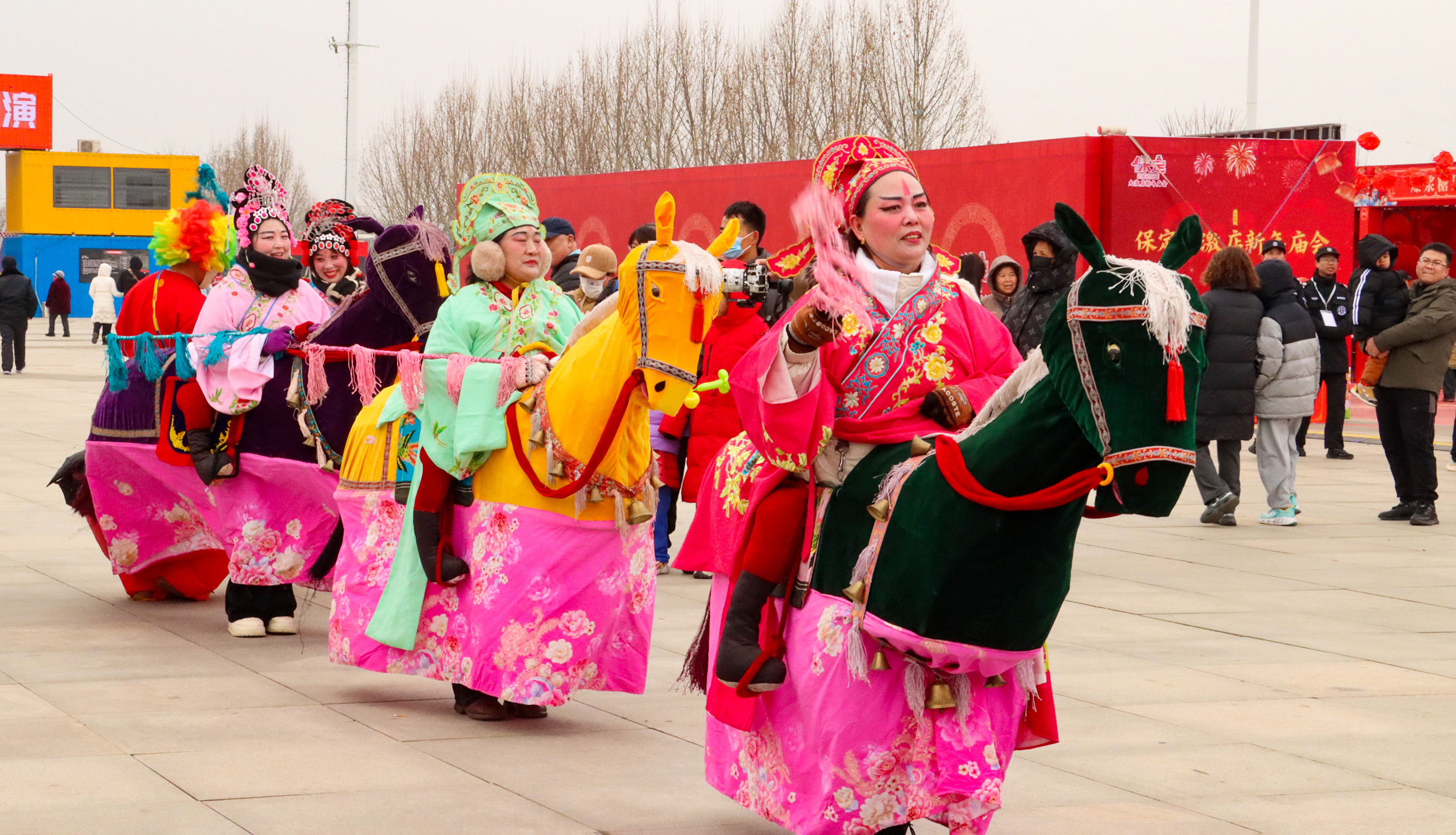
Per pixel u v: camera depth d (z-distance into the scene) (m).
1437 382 11.09
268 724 5.46
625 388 4.91
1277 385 10.94
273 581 6.86
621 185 22.05
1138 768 5.11
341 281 7.54
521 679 5.30
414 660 5.65
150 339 7.04
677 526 10.95
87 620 7.28
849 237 3.88
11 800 4.47
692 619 7.57
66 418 17.75
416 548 5.55
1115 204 15.93
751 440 3.92
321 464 6.71
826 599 3.72
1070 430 3.32
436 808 4.53
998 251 16.61
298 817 4.39
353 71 39.50
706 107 42.31
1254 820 4.57
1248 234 16.58
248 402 6.64
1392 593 8.45
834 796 3.73
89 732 5.26
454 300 5.61
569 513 5.26
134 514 7.48
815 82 39.88
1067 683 6.32
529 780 4.86
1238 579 8.91
